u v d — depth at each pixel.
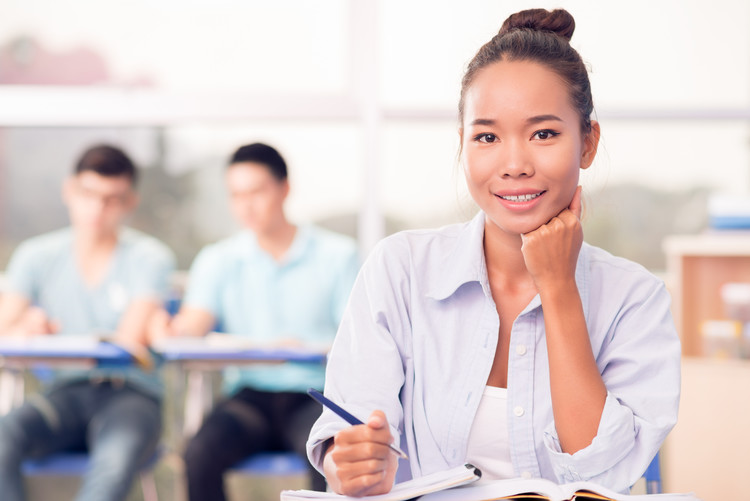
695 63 3.01
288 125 3.18
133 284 2.82
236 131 3.37
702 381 2.59
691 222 3.12
